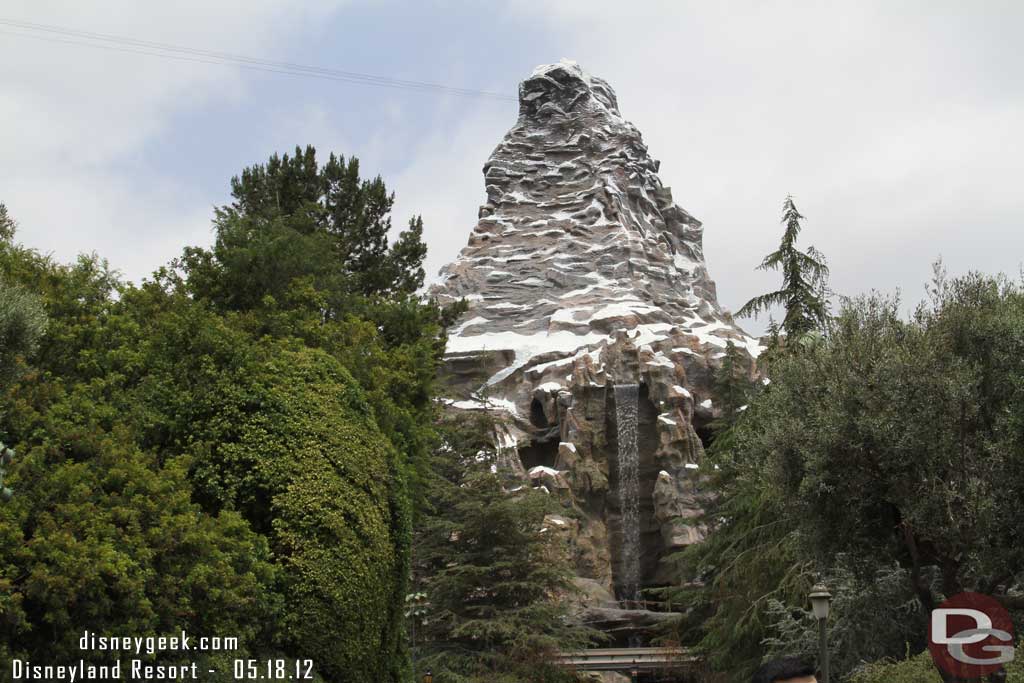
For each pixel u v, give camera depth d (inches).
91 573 784.3
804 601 1617.9
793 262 2012.8
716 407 3649.1
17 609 745.6
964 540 965.2
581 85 4965.6
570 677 2046.0
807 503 1027.3
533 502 2100.1
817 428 1023.6
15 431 930.1
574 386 3597.4
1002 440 955.3
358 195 2372.0
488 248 4488.2
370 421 1170.0
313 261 1781.5
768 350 1808.6
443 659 1942.7
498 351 3836.1
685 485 3395.7
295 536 1011.3
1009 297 1063.0
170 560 878.4
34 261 1288.1
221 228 1761.8
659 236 4635.8
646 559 3479.3
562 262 4306.1
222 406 1091.9
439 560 2137.1
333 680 996.6
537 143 4884.4
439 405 2258.9
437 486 2102.6
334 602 999.0
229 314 1417.3
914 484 987.9
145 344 1179.3
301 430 1083.9
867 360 1016.9
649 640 2933.1
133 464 923.4
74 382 1133.7
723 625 1786.4
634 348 3656.5
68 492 863.7
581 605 2827.3
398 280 2370.8
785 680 431.8
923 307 1069.1
